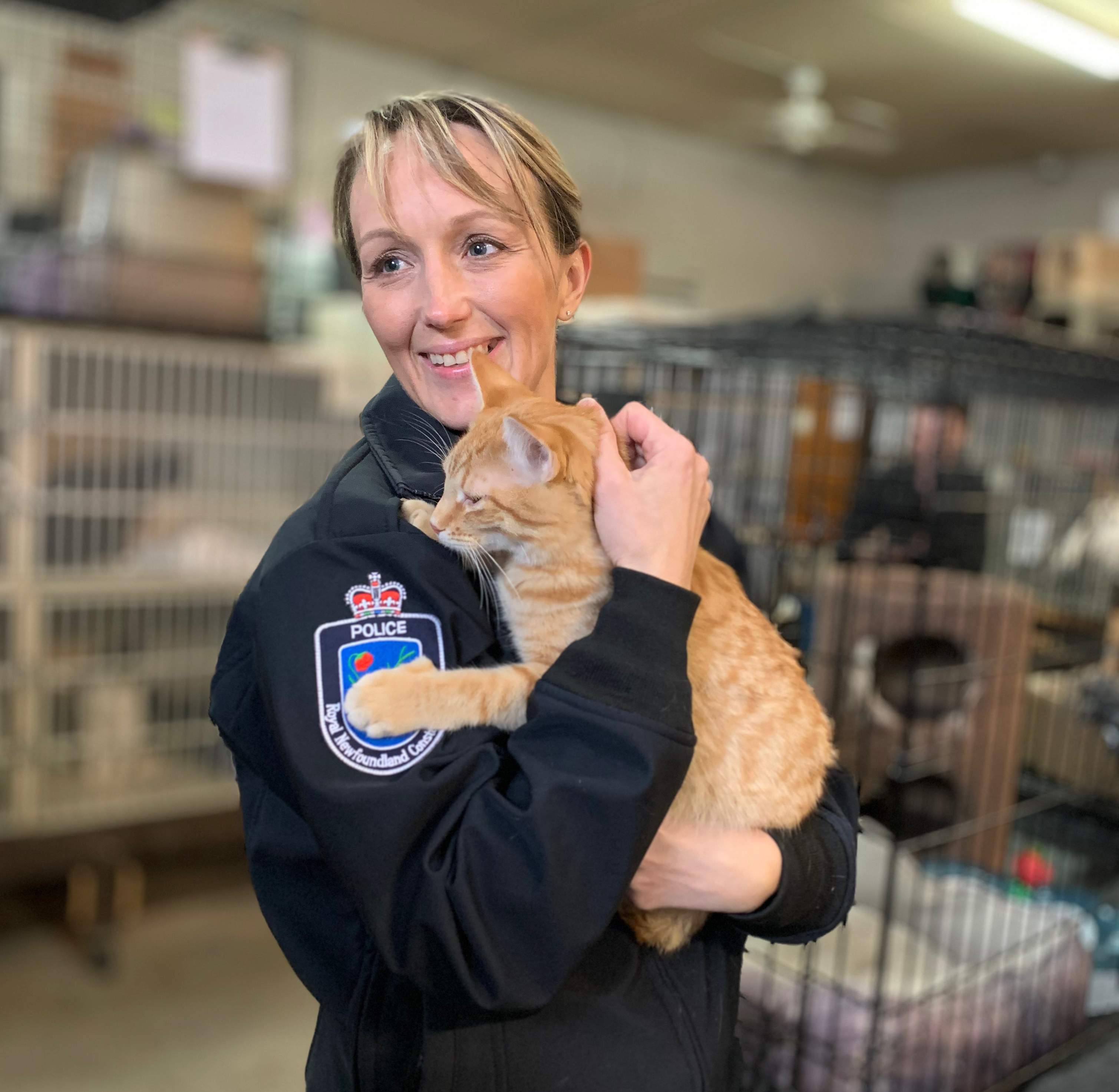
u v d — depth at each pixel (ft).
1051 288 14.23
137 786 10.53
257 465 10.72
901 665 8.18
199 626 10.66
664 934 3.83
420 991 3.30
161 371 10.00
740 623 4.42
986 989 6.99
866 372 8.34
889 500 9.27
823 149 30.60
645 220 29.27
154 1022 9.75
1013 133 27.91
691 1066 3.63
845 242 34.30
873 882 7.73
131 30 11.63
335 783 3.03
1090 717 9.04
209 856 13.24
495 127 3.61
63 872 10.26
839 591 8.45
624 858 2.94
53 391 9.37
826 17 20.15
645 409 3.81
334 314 11.93
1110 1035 7.81
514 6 20.44
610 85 25.41
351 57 22.94
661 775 2.98
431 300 3.61
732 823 4.04
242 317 10.72
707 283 31.01
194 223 10.59
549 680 3.11
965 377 8.54
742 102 26.11
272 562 3.34
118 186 10.13
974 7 19.38
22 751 9.66
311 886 3.55
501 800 3.02
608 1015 3.52
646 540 3.31
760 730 4.18
